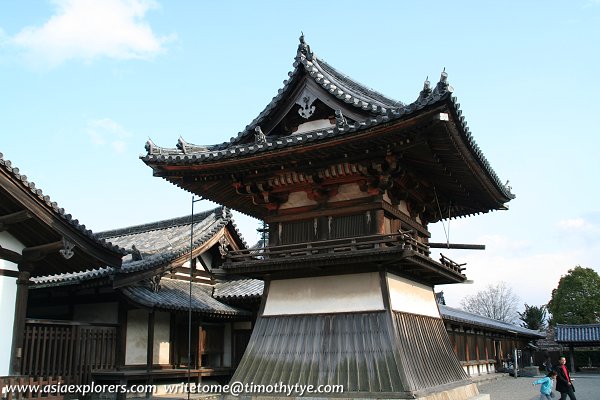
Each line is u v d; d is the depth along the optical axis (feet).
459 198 57.72
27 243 53.72
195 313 77.30
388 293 44.83
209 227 90.38
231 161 46.62
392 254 42.19
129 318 71.46
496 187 53.36
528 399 79.15
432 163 46.24
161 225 102.83
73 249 53.83
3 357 49.75
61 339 59.06
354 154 44.42
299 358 45.44
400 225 50.93
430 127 38.52
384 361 42.09
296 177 48.93
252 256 49.47
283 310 48.93
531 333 177.68
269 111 51.44
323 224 48.26
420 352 47.01
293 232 49.96
